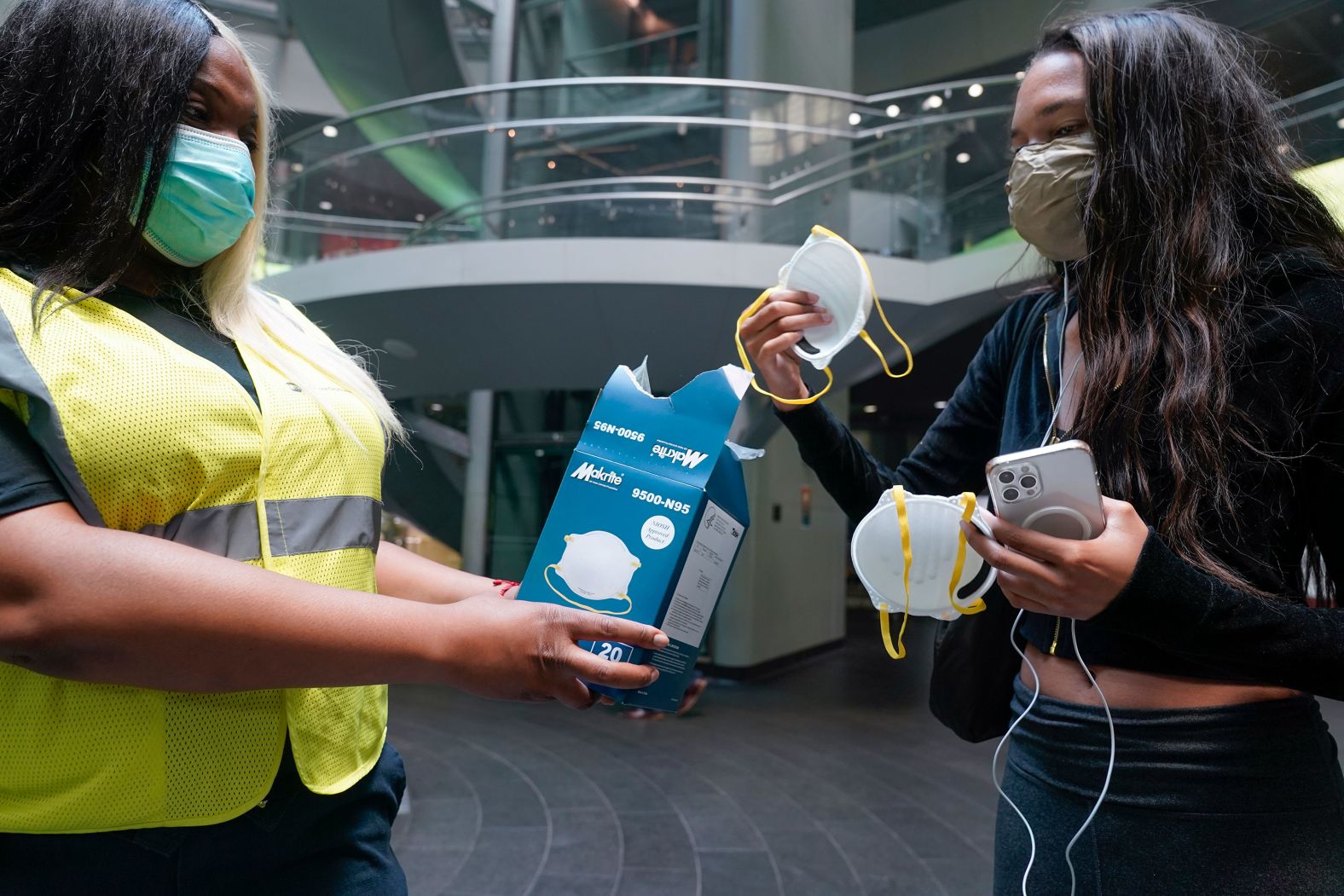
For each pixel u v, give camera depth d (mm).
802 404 1086
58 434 572
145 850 634
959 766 5293
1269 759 736
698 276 6359
